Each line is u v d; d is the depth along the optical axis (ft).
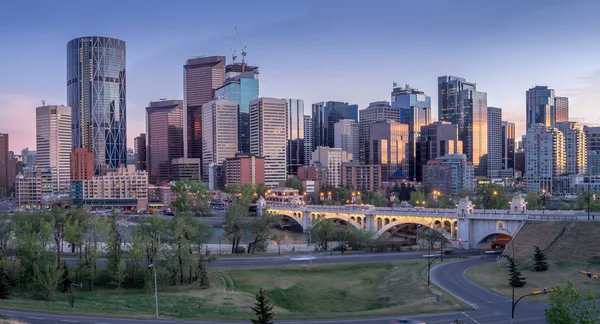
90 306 366.63
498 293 399.65
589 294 254.88
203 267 457.68
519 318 329.31
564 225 558.15
